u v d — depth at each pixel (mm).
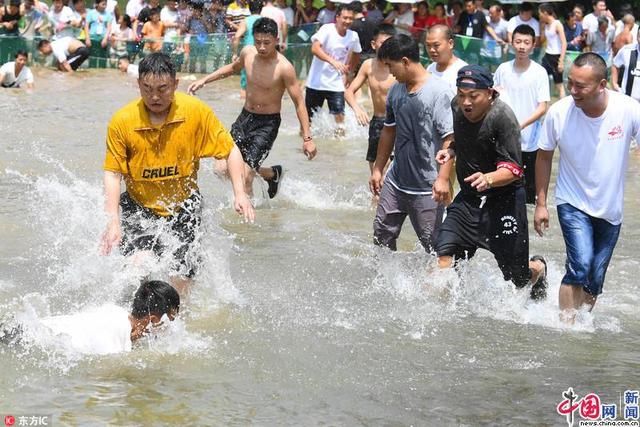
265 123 14445
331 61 19797
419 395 7926
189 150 9523
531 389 8094
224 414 7449
